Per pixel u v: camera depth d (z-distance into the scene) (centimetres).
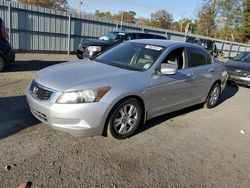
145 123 530
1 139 404
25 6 1470
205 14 5344
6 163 346
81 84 394
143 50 523
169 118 579
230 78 1059
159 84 479
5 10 1406
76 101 383
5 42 876
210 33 5322
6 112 507
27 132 433
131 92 427
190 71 563
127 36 1270
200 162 409
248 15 4984
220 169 397
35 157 366
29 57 1343
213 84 666
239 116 666
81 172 346
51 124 393
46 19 1580
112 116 417
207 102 676
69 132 391
